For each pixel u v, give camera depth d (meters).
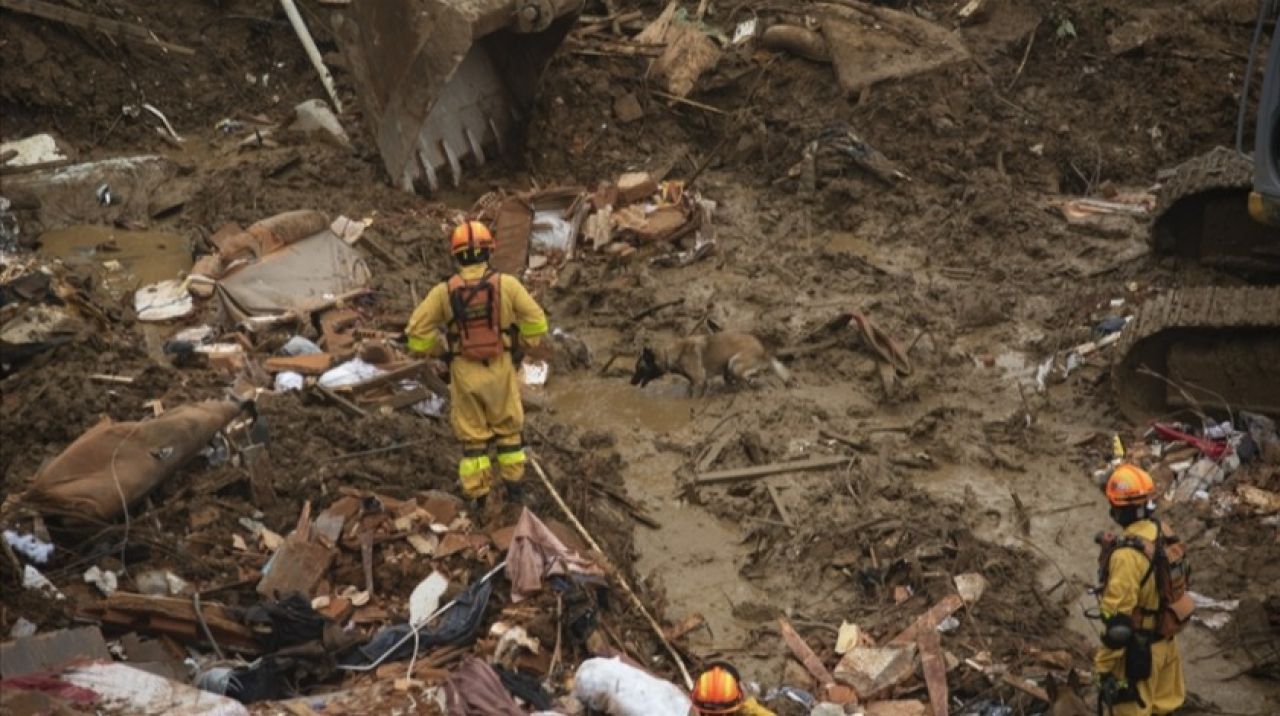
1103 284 17.78
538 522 12.09
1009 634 12.27
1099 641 12.32
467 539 12.30
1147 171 20.73
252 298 16.50
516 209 18.44
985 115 20.97
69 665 10.16
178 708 9.79
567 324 17.08
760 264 18.27
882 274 18.00
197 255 17.69
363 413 14.14
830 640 12.23
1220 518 13.68
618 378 16.08
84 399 13.62
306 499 12.73
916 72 21.00
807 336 16.50
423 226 18.56
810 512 13.75
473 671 10.66
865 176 19.89
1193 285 17.50
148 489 12.01
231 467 12.76
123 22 21.48
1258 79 21.58
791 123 20.66
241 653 11.20
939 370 16.14
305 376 14.93
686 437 15.02
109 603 11.03
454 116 19.91
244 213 18.75
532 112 20.48
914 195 19.62
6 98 20.69
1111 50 22.03
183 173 19.86
